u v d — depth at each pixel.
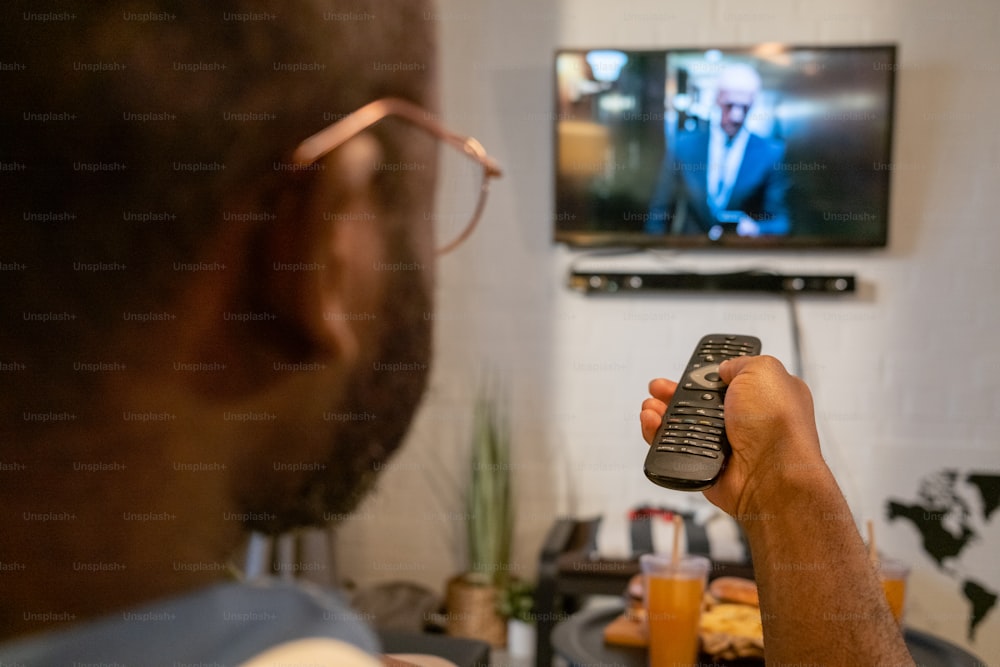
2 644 0.30
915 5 2.09
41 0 0.30
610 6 2.20
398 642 0.70
